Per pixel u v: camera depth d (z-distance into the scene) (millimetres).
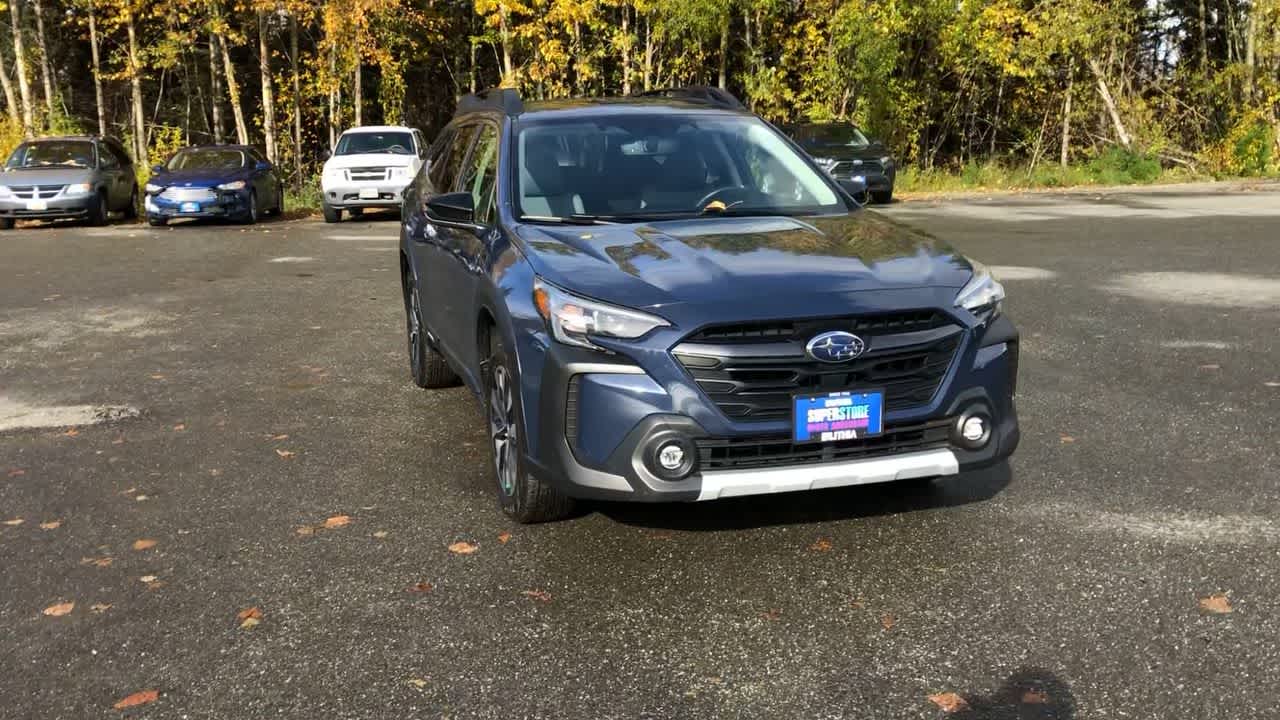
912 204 22641
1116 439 5352
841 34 28250
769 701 3000
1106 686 3016
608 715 2949
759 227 4562
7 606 3773
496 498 4789
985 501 4535
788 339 3787
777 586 3766
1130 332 7988
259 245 16422
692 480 3795
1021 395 6262
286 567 4055
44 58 31109
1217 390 6238
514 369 4145
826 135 23672
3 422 6273
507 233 4648
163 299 10914
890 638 3355
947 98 33688
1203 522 4207
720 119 5539
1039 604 3547
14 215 20203
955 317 3928
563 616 3580
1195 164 30234
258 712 3020
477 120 6051
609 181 5016
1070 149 34031
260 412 6383
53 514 4703
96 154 21578
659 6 27953
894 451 3949
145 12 31141
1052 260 12227
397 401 6594
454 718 2957
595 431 3850
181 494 4934
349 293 11078
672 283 3889
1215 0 34062
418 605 3693
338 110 32312
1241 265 11336
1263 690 2961
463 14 35625
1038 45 30000
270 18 30766
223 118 38938
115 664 3328
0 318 9969
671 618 3543
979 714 2898
